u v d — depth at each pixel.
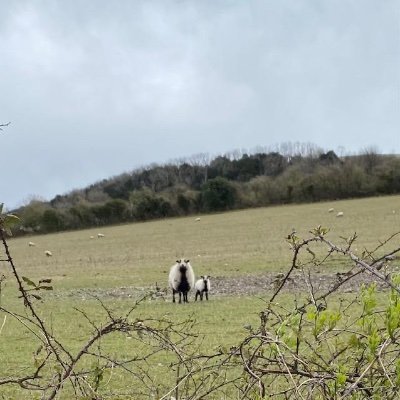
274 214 77.62
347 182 93.56
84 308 21.22
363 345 3.24
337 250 3.40
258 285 25.98
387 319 2.96
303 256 30.48
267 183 97.56
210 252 44.56
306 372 3.33
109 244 60.72
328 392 3.23
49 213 91.25
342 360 3.51
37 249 61.53
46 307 21.77
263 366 3.52
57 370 3.71
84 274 35.97
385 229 47.69
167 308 20.58
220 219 79.25
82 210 92.94
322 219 63.69
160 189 111.56
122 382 8.55
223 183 95.25
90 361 11.17
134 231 75.38
